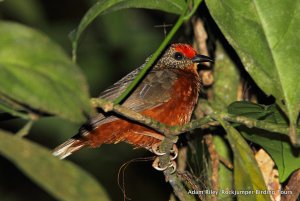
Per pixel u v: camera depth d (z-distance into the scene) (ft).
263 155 29.63
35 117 18.74
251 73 22.31
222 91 35.17
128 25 53.06
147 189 52.39
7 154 16.25
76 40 23.35
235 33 22.06
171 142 27.04
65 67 16.58
